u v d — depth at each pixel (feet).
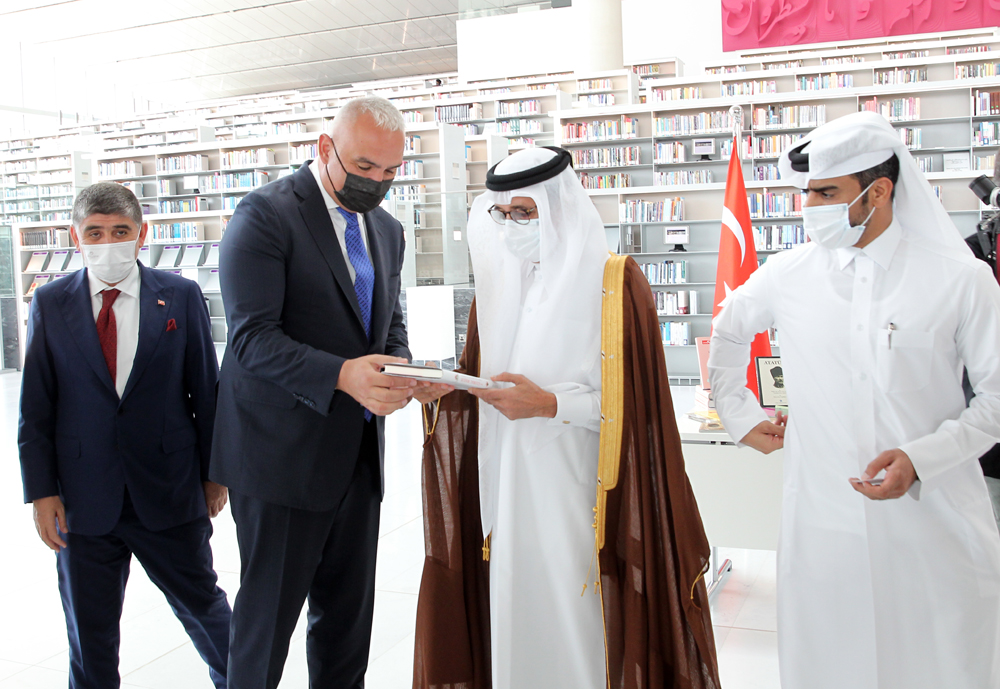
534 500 4.92
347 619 5.87
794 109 35.09
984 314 4.14
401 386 4.50
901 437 4.26
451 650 5.27
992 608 4.26
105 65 74.74
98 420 6.01
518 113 46.75
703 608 4.77
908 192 4.25
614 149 38.88
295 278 5.06
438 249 37.01
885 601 4.32
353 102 4.90
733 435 5.16
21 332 38.78
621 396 4.77
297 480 5.11
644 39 47.44
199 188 46.57
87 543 6.08
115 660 6.31
